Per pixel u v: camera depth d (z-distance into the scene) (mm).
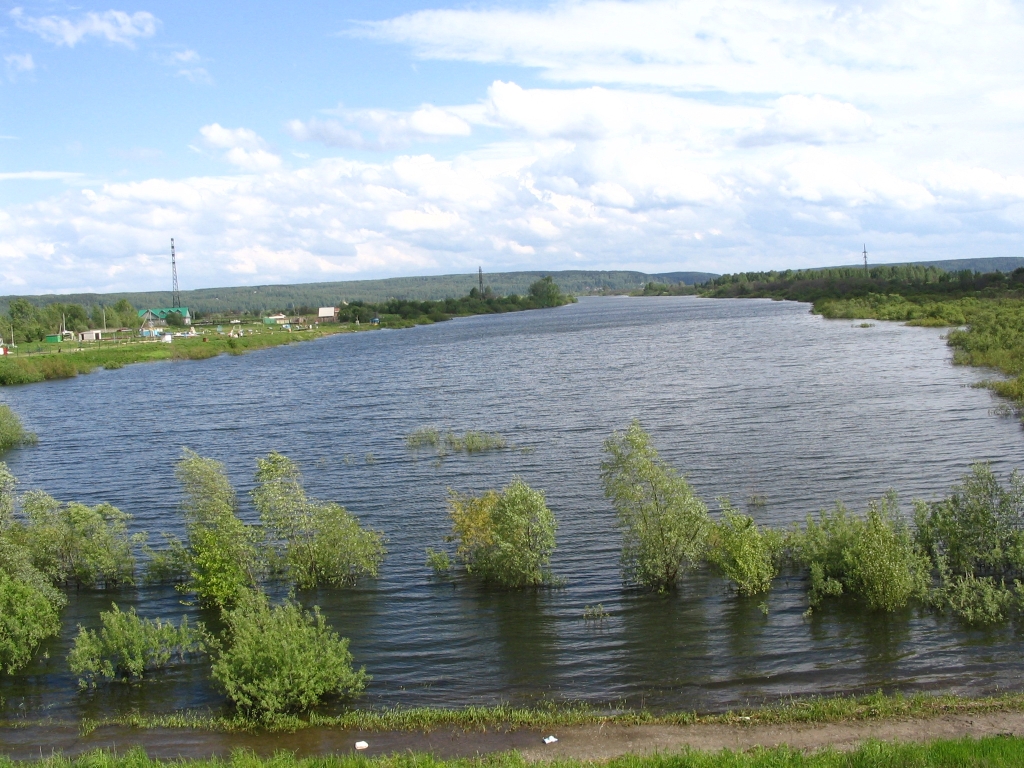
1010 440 46312
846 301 167875
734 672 22391
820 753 17031
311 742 19516
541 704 21188
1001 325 90500
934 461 43031
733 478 42031
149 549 32000
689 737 18875
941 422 51781
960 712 19234
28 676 23969
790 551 30375
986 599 24797
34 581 27938
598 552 32469
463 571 31266
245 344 172625
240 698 20781
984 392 60906
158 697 22359
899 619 25078
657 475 28547
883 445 46875
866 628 24609
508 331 180750
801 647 23641
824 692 21000
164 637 24359
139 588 31062
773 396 65438
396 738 19562
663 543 28188
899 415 54688
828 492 38875
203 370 123500
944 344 94062
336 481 46469
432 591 29422
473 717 20359
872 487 39281
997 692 20375
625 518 28984
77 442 64125
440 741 19312
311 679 21297
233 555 29125
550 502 39688
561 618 26594
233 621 23672
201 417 74188
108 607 29234
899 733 18391
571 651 24234
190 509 31781
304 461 52500
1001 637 23516
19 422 66500
